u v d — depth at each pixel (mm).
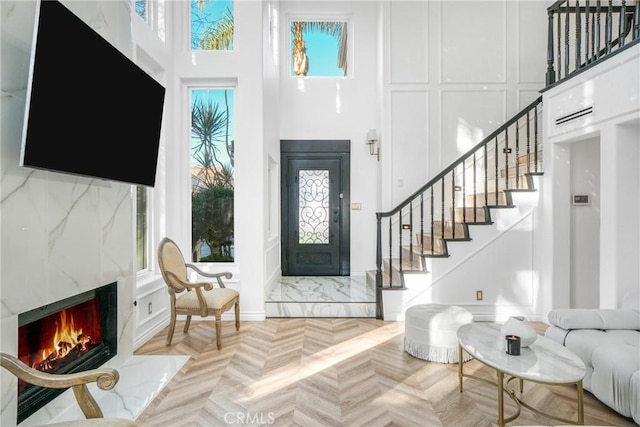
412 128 5148
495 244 3959
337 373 2699
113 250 2631
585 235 3719
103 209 2498
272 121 4945
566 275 3684
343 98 5770
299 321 3951
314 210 5816
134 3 3107
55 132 1830
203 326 3771
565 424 1996
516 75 5082
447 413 2170
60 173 1961
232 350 3125
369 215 5766
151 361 2867
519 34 5066
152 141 2846
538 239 3904
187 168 4117
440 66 5105
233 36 4090
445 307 3215
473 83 5109
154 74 3736
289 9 5723
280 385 2510
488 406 2252
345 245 5773
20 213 1774
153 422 2066
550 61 3781
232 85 4137
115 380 1506
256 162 3979
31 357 2033
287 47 5770
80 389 1510
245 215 3982
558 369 1850
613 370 2076
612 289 2848
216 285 4031
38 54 1692
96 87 2143
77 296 2303
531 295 3945
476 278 3967
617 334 2404
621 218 2822
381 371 2736
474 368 2799
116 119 2363
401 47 5121
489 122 5113
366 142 5676
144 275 3521
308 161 5777
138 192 3502
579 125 3258
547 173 3779
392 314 3988
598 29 3047
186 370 2736
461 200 5105
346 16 5859
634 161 2818
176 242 3959
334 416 2135
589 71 3098
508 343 2049
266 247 4332
